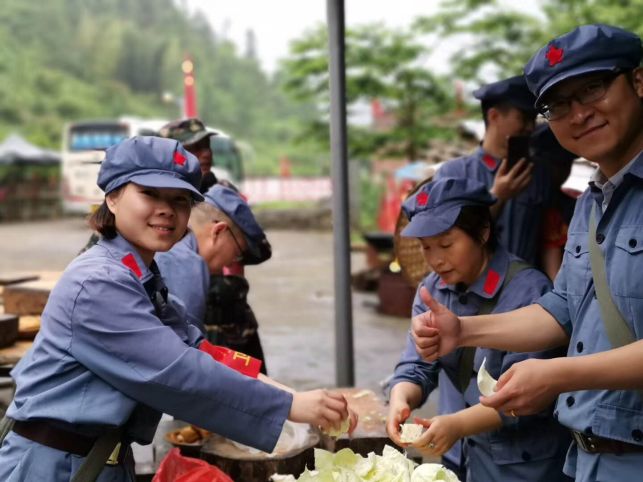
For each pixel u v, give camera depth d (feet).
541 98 5.99
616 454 5.93
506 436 7.72
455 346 6.71
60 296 6.24
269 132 267.18
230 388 6.18
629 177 5.90
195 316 8.55
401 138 46.44
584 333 6.18
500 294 7.85
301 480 6.56
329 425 6.48
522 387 5.63
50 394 6.11
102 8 330.13
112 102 241.14
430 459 12.21
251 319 10.62
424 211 7.79
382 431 8.21
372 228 72.13
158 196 6.39
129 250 6.55
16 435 6.30
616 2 34.30
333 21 13.79
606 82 5.81
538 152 10.96
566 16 35.73
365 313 29.63
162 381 6.06
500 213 10.66
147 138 6.46
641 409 5.80
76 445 6.21
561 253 11.04
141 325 6.14
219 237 9.52
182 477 7.02
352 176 68.18
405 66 45.06
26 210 91.56
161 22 339.57
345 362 14.33
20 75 213.87
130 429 6.45
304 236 67.36
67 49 264.93
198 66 296.71
